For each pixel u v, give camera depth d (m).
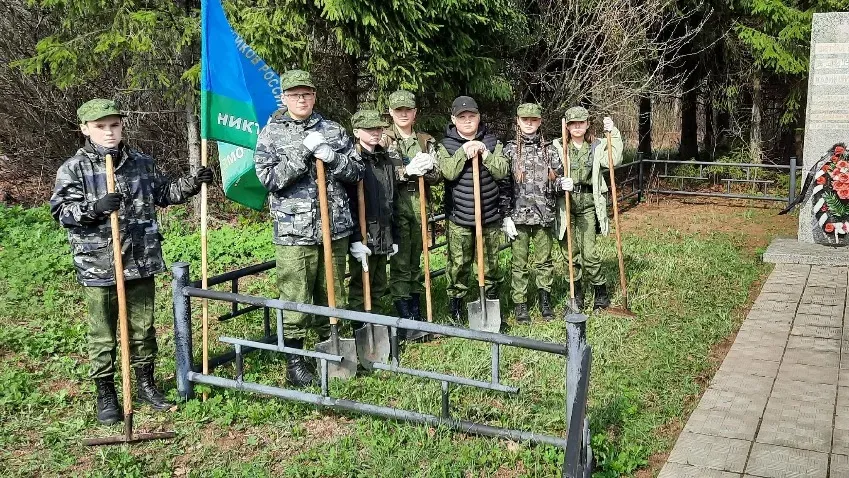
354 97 10.69
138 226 4.27
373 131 5.32
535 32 12.59
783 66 13.47
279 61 8.95
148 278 4.39
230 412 4.39
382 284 5.77
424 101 10.74
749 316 6.33
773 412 4.39
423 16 9.42
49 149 13.48
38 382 4.93
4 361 5.35
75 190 4.09
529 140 6.02
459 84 10.64
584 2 12.47
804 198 8.82
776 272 7.93
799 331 5.91
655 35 14.18
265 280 7.82
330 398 4.21
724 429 4.18
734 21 14.11
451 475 3.68
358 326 5.67
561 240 6.69
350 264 5.62
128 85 11.79
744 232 10.51
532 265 8.12
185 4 10.04
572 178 6.34
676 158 17.73
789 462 3.79
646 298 6.86
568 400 3.53
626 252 8.80
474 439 4.05
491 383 3.85
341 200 4.80
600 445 3.97
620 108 14.75
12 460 3.91
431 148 5.83
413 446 3.95
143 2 9.66
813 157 8.68
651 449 4.06
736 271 7.90
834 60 8.42
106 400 4.37
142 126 13.28
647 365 5.19
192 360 4.59
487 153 5.58
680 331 5.92
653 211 12.53
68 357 5.35
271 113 5.08
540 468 3.72
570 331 3.47
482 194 5.72
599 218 6.37
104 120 4.10
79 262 4.18
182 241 9.29
